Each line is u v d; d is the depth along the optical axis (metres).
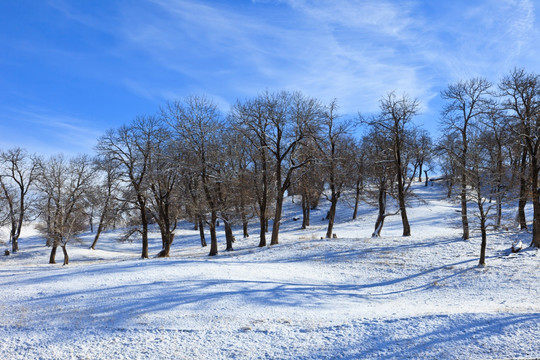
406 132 32.22
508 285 17.98
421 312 12.84
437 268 22.36
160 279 18.50
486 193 23.19
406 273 22.11
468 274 20.41
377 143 35.50
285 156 33.66
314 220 56.28
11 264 38.94
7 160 45.62
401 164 33.59
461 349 9.30
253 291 16.50
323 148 33.66
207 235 51.31
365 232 43.38
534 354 8.67
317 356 9.59
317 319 12.41
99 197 34.94
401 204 33.25
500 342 9.42
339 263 25.08
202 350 10.25
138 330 11.76
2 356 10.21
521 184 28.84
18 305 15.19
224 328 11.74
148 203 35.28
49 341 11.17
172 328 11.84
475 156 22.95
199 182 32.06
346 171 36.25
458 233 31.45
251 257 28.34
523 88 25.33
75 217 38.06
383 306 15.09
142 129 32.47
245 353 9.97
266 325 11.89
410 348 9.61
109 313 13.51
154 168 31.78
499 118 26.55
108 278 19.28
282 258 27.39
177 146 31.41
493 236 28.33
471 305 14.81
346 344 10.15
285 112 31.83
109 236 56.62
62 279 20.14
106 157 32.97
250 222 53.19
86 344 10.86
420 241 29.14
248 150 34.69
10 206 45.75
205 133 31.34
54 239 35.75
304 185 37.34
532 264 20.62
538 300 15.16
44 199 39.44
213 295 15.53
